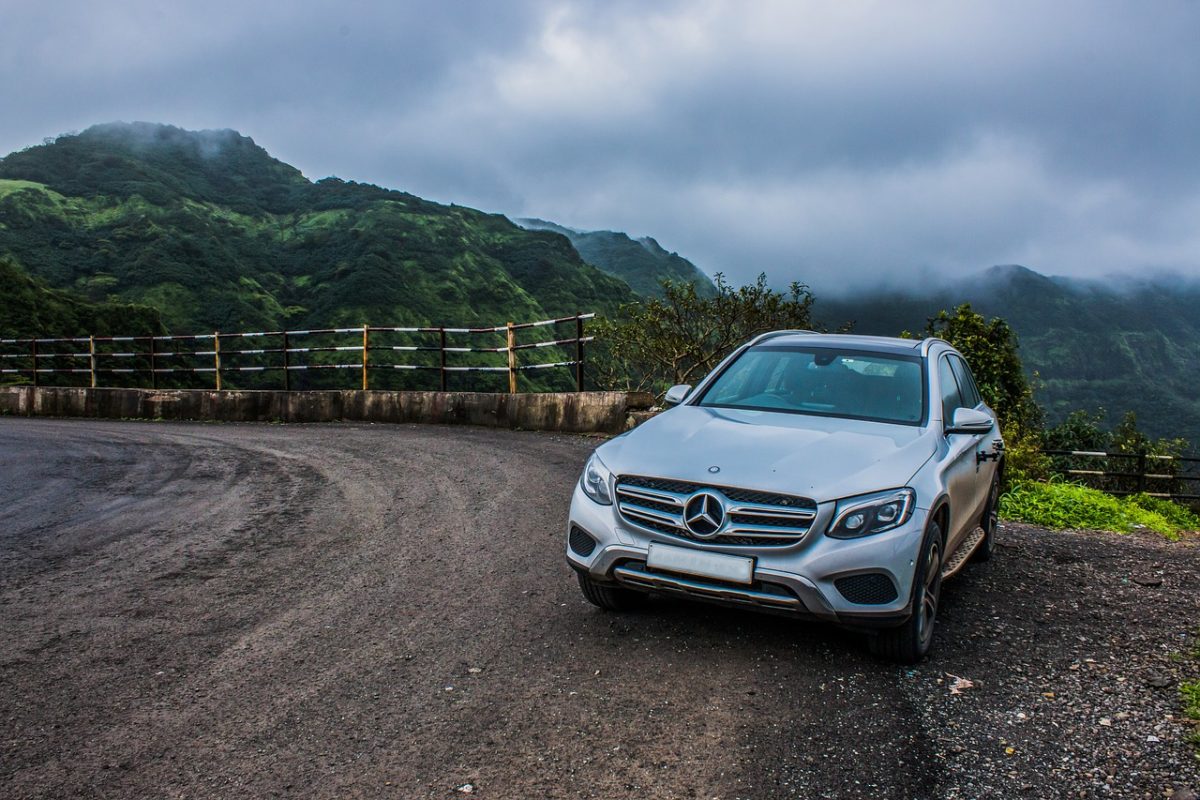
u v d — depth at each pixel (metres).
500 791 2.69
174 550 6.14
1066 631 4.54
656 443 4.23
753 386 5.03
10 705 3.40
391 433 14.35
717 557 3.68
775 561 3.61
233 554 6.00
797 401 4.80
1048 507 9.09
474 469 9.77
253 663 3.86
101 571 5.55
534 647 4.03
